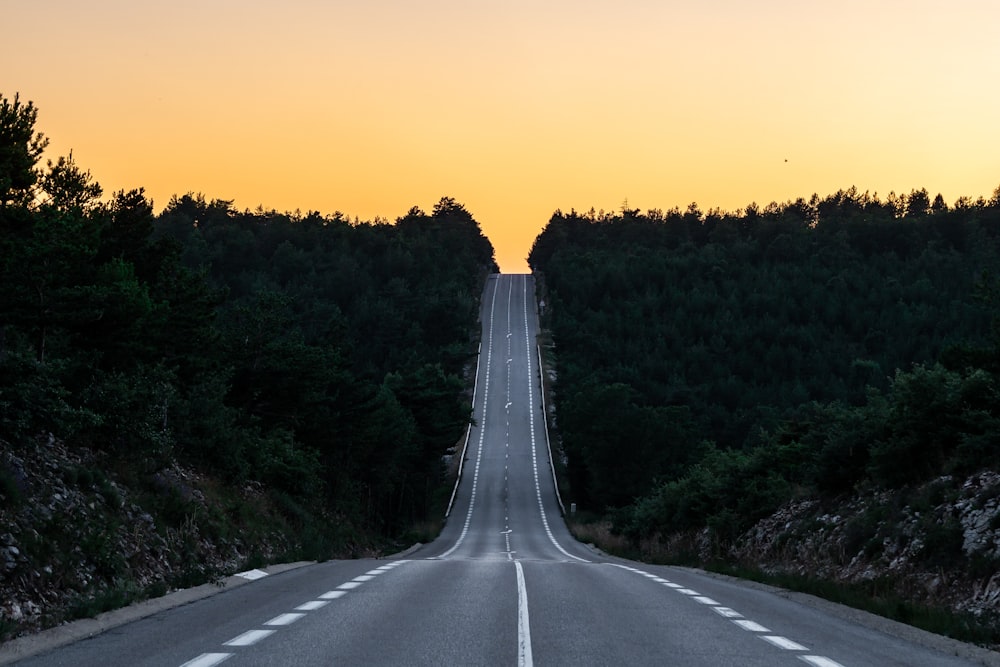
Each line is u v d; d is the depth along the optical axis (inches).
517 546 3427.7
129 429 1288.1
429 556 2748.5
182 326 1910.7
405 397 4517.7
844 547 1243.2
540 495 5221.5
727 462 2372.0
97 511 973.2
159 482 1242.6
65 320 1220.5
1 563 721.6
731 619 642.8
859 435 1492.4
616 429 4840.1
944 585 948.0
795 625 625.3
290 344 2386.8
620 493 4840.1
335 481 2928.2
